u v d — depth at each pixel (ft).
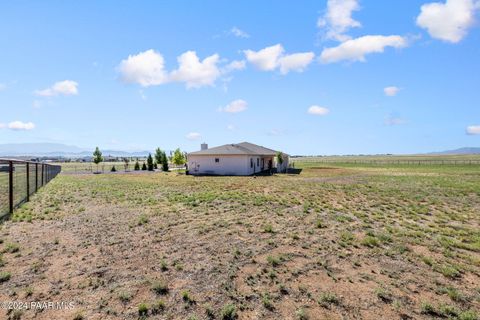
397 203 38.29
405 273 15.98
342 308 12.25
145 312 11.76
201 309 12.04
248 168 100.78
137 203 36.52
